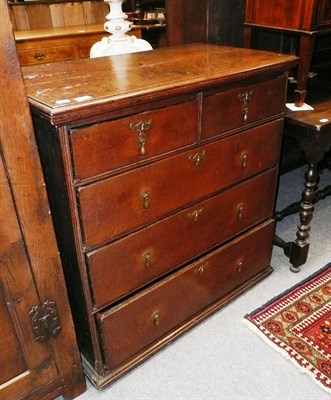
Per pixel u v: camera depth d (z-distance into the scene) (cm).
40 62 264
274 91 136
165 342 145
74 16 306
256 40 184
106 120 97
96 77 116
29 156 91
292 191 253
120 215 110
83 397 130
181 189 123
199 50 154
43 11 292
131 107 100
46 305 109
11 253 97
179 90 107
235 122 129
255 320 156
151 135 108
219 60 136
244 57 139
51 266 106
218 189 135
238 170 139
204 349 146
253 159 142
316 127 145
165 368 139
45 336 113
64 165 95
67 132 92
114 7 167
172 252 131
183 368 139
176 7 187
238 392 131
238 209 147
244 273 167
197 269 142
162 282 133
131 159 106
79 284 114
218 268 152
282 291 171
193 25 195
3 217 92
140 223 117
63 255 116
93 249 109
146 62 136
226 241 152
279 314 159
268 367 139
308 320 156
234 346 147
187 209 128
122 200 109
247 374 136
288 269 184
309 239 206
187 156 119
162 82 108
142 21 264
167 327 144
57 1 295
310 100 173
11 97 84
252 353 144
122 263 118
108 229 110
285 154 249
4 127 85
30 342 111
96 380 131
